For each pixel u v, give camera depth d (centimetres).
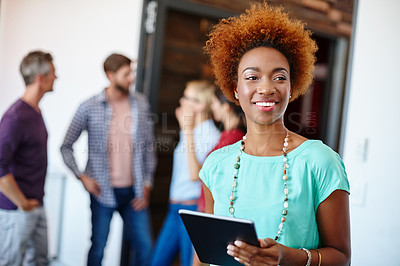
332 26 339
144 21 282
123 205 262
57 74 273
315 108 350
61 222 288
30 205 207
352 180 216
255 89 99
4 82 259
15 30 258
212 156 115
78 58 279
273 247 86
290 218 98
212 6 307
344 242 95
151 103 285
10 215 205
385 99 208
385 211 206
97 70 282
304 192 97
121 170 257
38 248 225
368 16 216
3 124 197
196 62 318
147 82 284
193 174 243
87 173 254
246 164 106
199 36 316
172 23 303
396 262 204
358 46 221
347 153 221
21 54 262
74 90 279
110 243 274
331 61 350
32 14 262
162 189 327
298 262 90
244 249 86
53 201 286
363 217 211
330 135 346
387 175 206
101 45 281
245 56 103
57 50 273
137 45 283
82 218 277
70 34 275
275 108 99
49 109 276
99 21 279
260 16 104
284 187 100
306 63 106
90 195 259
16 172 206
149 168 268
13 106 201
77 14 275
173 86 311
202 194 219
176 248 251
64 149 248
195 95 246
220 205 108
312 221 98
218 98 243
